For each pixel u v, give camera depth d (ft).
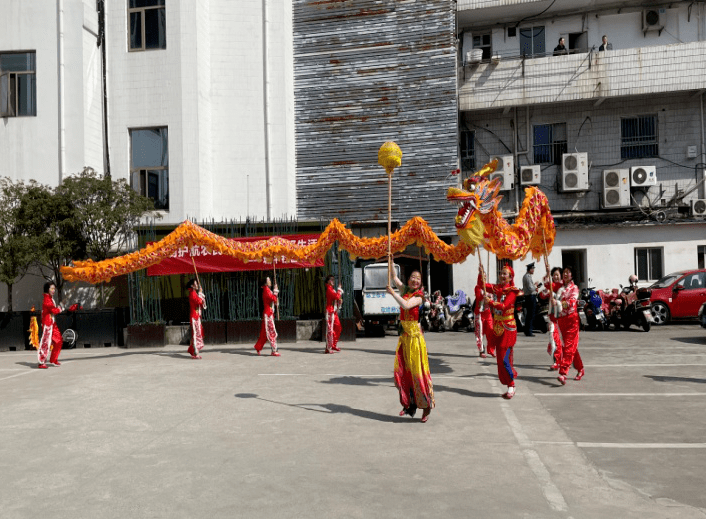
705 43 67.26
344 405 25.61
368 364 37.42
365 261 67.72
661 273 68.95
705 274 58.39
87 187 52.39
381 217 67.31
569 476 16.40
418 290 23.20
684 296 57.93
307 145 68.85
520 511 13.88
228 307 52.08
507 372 26.45
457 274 70.28
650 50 68.13
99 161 62.54
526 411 24.13
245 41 64.85
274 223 55.06
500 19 74.84
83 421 23.76
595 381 29.96
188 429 22.04
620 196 69.97
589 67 69.21
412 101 67.10
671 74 67.72
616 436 20.35
